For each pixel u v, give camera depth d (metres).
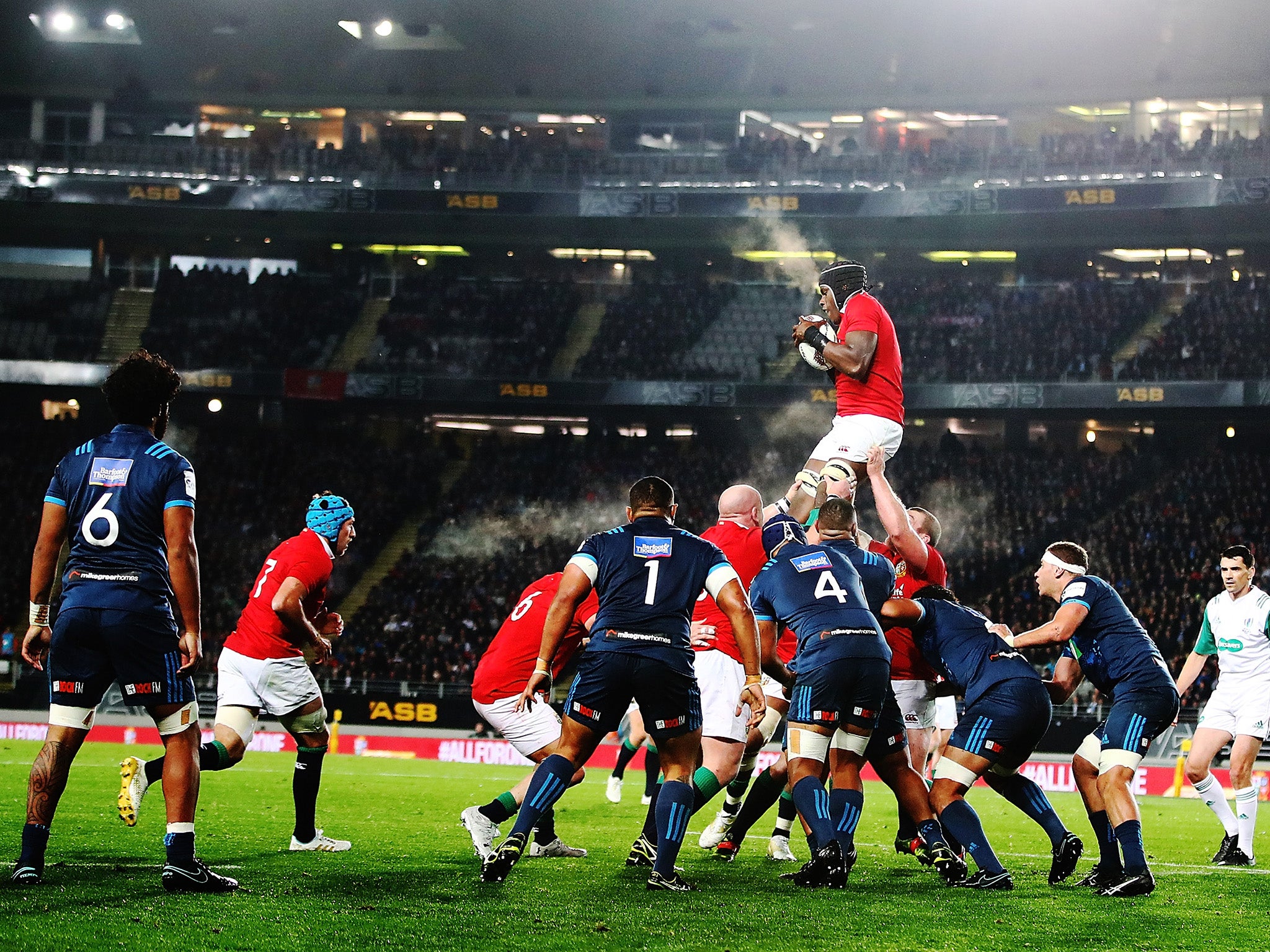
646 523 7.17
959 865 7.75
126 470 6.53
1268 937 6.17
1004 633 8.12
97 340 40.59
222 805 11.74
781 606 7.88
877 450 8.59
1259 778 18.61
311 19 40.03
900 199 38.25
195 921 5.70
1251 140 36.00
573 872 7.84
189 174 40.59
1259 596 10.22
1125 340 38.78
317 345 41.53
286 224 41.75
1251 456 37.00
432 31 41.06
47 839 6.80
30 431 39.50
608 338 41.81
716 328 42.09
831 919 6.34
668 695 6.96
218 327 41.62
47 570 6.62
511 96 42.81
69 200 39.72
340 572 37.34
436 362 40.44
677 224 40.72
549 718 8.39
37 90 42.59
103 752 19.22
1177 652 30.11
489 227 41.62
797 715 7.68
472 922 5.94
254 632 8.57
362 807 12.55
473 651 32.19
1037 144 41.03
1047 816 8.03
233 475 39.62
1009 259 42.22
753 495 8.96
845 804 7.72
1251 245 39.31
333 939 5.45
